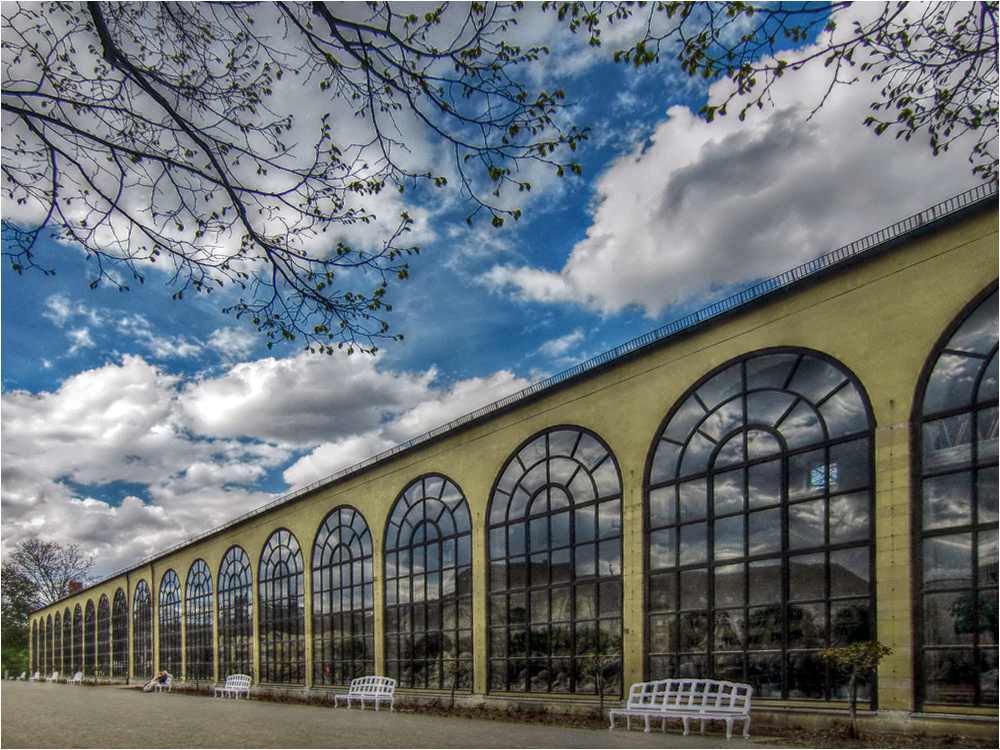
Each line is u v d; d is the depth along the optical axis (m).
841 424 12.87
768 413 14.13
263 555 34.22
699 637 14.48
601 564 16.97
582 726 14.83
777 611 13.22
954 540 11.09
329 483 29.11
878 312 12.65
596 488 17.48
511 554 19.77
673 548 15.38
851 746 10.51
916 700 11.04
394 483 25.45
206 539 40.25
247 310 8.75
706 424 15.24
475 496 21.42
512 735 13.07
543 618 18.36
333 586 28.39
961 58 6.38
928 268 12.08
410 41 6.82
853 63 6.34
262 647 33.22
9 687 47.56
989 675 10.35
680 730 13.63
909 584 11.40
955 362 11.52
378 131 7.51
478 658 20.16
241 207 7.88
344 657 27.00
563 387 18.95
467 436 22.23
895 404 12.12
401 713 19.73
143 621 48.62
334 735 13.13
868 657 10.84
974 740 10.16
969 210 11.55
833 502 12.75
